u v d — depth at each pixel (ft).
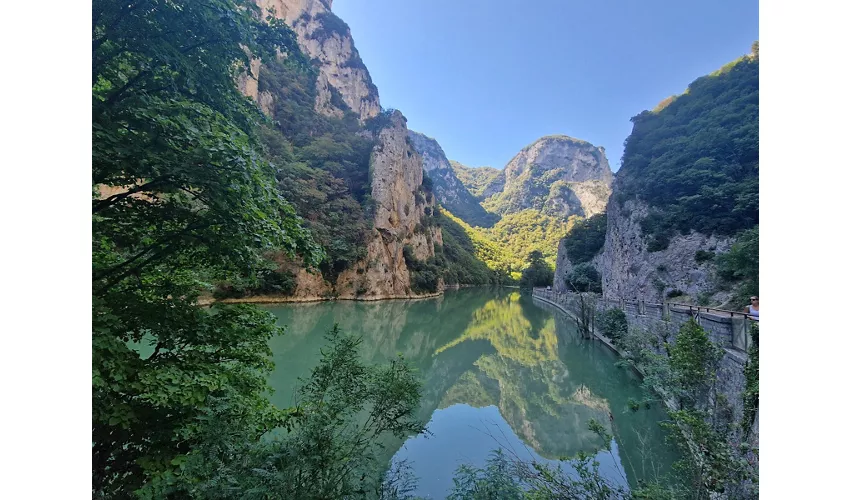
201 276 16.60
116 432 12.16
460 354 61.98
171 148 11.43
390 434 26.76
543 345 68.13
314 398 12.69
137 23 11.34
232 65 15.62
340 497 10.18
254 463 10.22
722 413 20.25
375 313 101.86
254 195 13.05
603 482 12.73
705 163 82.53
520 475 13.97
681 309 34.12
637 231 89.81
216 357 14.89
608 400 37.37
